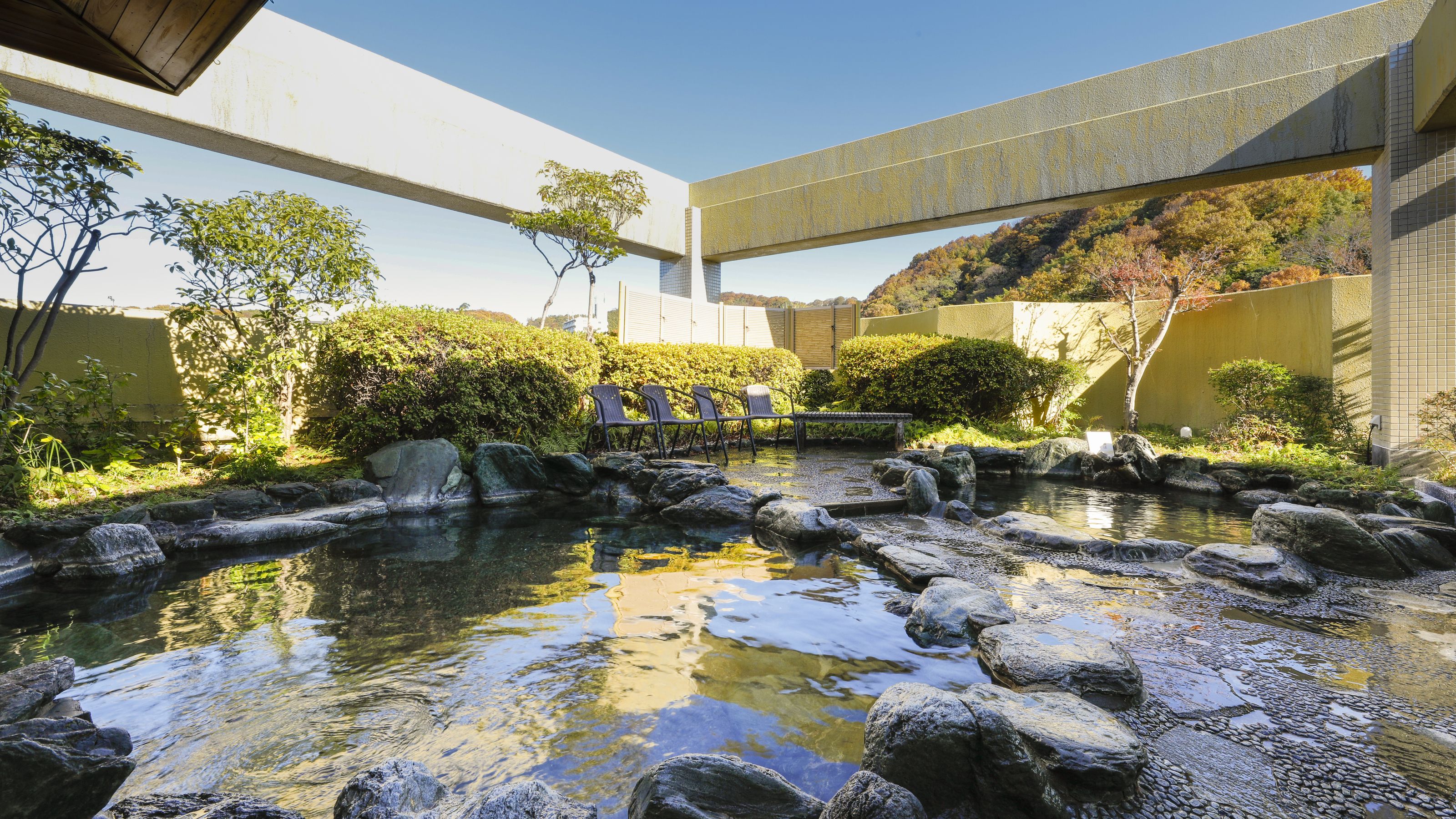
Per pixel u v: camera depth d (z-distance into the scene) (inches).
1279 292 372.5
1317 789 65.9
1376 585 135.0
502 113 438.9
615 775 68.3
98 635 107.5
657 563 152.7
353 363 253.3
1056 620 113.2
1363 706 83.5
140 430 237.6
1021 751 62.9
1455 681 90.6
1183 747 73.8
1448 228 255.9
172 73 122.1
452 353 267.4
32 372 215.5
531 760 71.2
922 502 211.3
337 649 101.9
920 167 432.1
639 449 326.3
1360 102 293.9
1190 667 95.0
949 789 63.9
